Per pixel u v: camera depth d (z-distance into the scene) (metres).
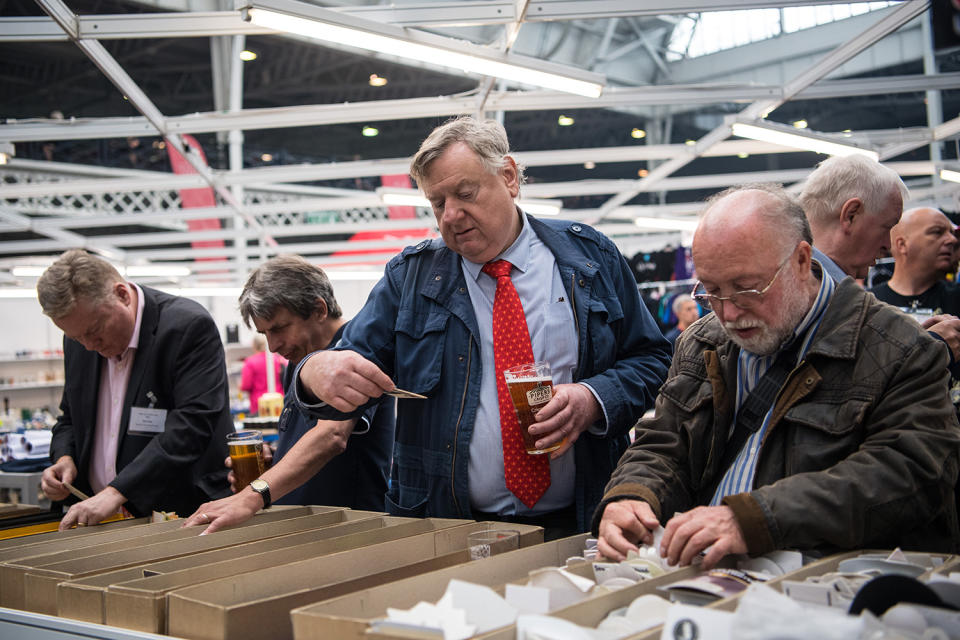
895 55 7.14
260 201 10.57
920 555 1.13
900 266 3.06
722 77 8.93
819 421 1.32
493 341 1.82
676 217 7.94
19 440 3.70
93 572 1.26
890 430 1.25
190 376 2.47
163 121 4.98
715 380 1.47
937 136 6.02
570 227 1.97
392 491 2.01
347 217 12.20
